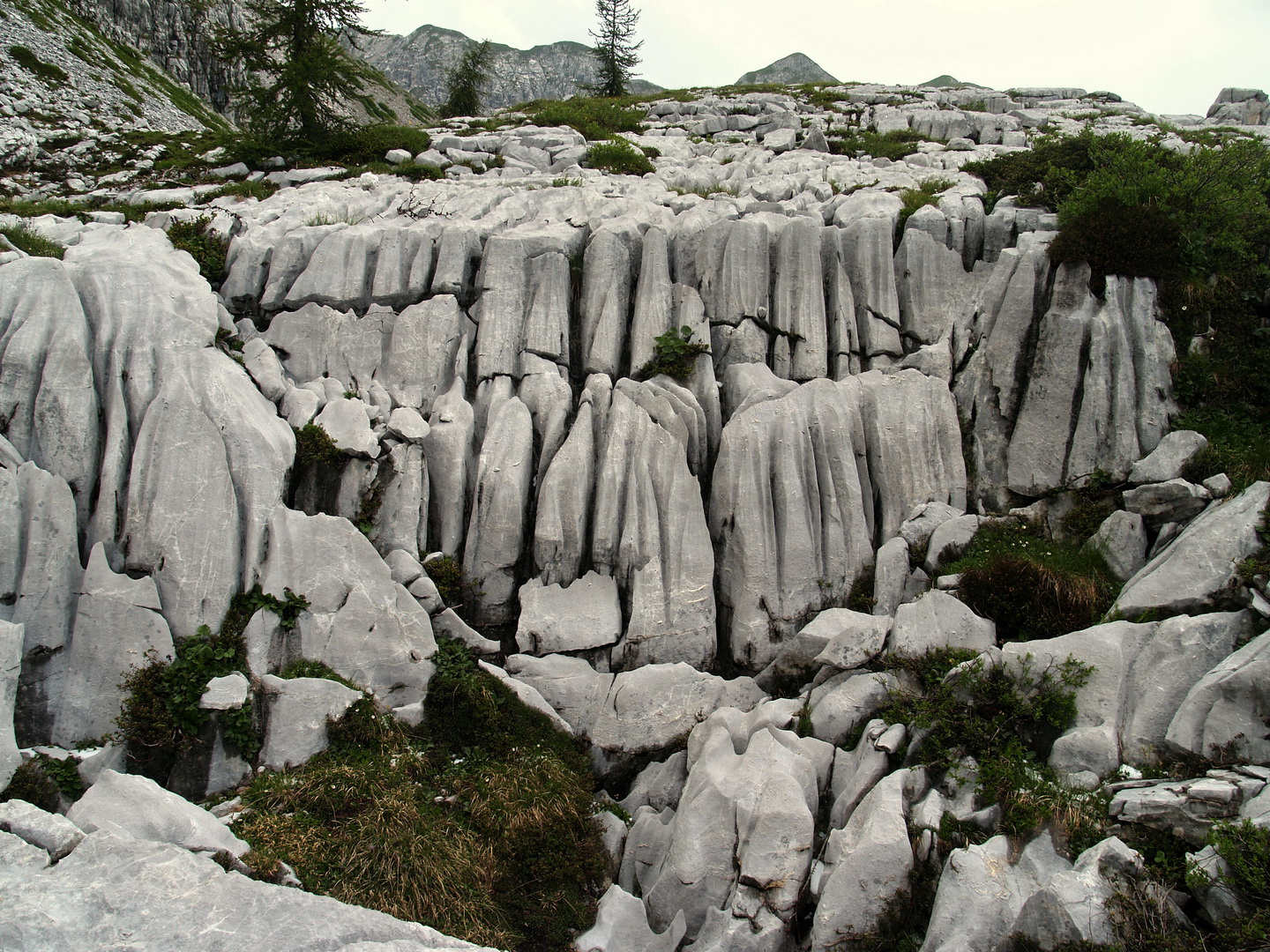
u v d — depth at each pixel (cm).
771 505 1360
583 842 1061
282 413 1352
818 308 1568
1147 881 804
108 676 1084
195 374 1245
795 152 2520
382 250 1568
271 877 846
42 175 2342
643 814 1112
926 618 1166
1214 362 1377
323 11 2284
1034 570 1170
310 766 1084
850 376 1502
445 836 1010
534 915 977
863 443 1433
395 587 1227
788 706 1168
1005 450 1441
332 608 1194
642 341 1538
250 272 1551
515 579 1366
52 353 1191
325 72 2242
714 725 1152
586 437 1390
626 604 1335
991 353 1474
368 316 1531
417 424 1375
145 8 5741
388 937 763
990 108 3272
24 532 1088
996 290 1505
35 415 1167
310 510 1305
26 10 4191
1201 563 1073
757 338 1558
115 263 1308
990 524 1344
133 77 4425
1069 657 1027
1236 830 785
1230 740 901
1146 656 1015
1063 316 1420
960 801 956
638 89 9719
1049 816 903
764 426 1377
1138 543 1231
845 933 894
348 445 1305
